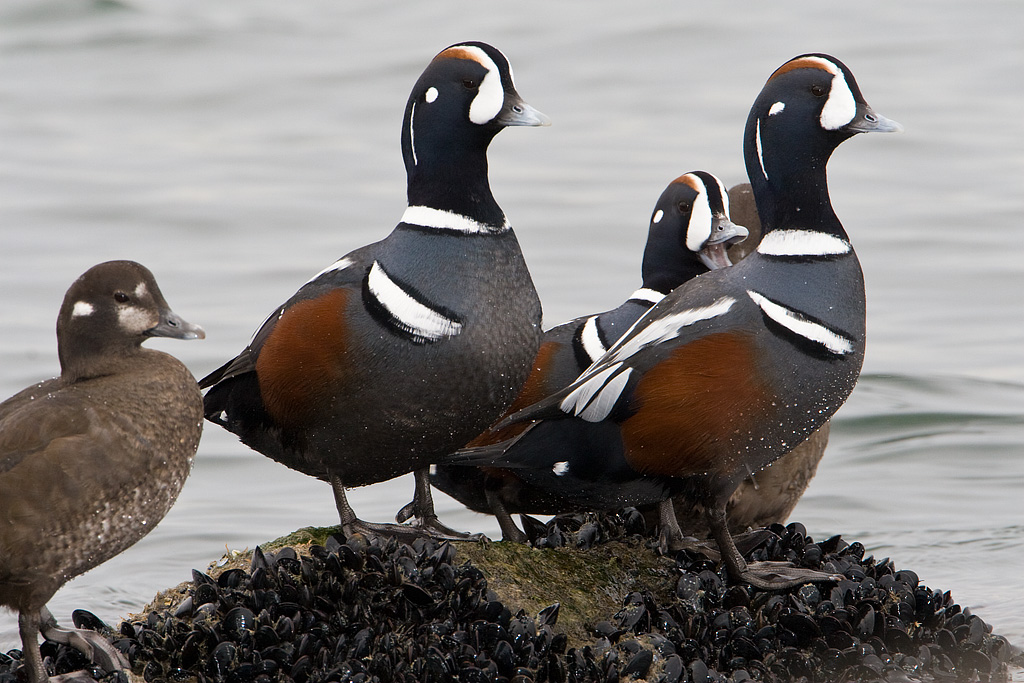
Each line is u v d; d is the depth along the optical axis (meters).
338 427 11.12
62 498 9.54
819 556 11.82
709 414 10.82
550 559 11.20
